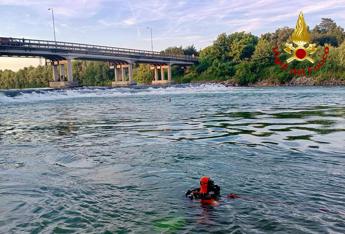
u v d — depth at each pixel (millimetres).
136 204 5266
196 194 5430
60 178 6863
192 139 11117
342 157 8086
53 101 34969
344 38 115812
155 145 10156
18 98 36344
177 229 4293
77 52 57406
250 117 17688
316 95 38500
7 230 4469
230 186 6035
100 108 26047
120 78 81000
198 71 99688
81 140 11484
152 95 44812
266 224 4391
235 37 105500
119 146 10148
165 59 85188
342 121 15023
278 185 6051
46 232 4371
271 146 9602
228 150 9188
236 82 84312
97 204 5320
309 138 10750
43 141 11477
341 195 5480
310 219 4539
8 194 5922
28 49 48250
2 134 13352
